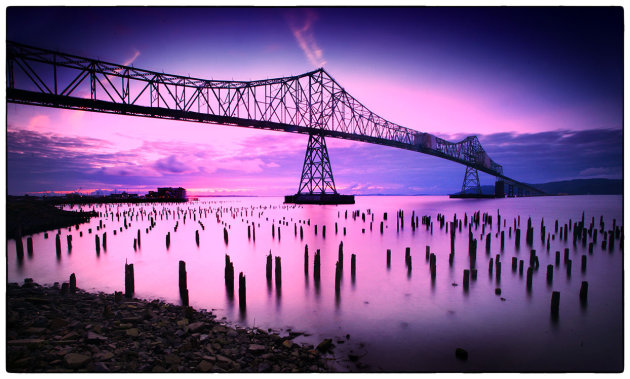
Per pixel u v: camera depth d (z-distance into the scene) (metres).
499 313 11.88
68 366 6.86
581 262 18.67
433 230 36.31
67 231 36.78
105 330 8.68
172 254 23.45
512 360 8.67
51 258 22.03
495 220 46.66
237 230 37.31
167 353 7.78
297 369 7.73
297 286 15.12
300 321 11.12
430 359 8.63
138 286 15.18
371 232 34.69
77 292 13.36
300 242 28.55
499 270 15.80
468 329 10.55
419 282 15.69
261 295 13.80
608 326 10.77
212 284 15.47
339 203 88.88
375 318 11.39
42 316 9.16
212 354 7.94
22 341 7.63
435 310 12.15
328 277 16.80
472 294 13.95
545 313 11.88
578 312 12.01
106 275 17.38
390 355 8.78
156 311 10.92
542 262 20.41
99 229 38.62
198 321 10.07
